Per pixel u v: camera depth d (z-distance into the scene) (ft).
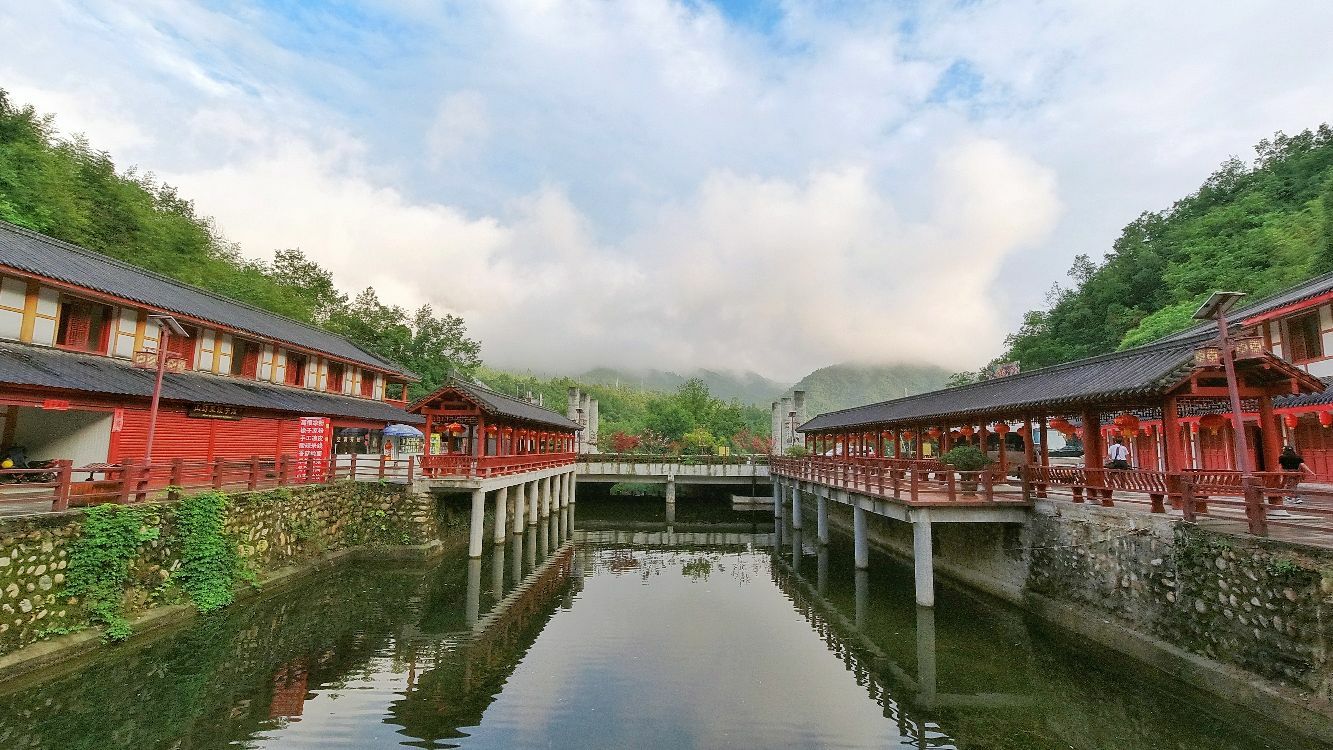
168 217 133.49
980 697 38.04
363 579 66.13
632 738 32.22
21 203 84.79
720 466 137.90
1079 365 58.59
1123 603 42.60
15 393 45.03
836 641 48.85
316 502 67.10
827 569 78.13
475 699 36.83
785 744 31.99
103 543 40.70
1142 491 42.45
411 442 116.16
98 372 53.67
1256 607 32.42
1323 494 32.09
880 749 31.53
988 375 179.32
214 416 66.13
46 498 38.42
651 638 49.52
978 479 58.95
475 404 79.00
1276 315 68.95
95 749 29.76
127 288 62.80
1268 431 42.88
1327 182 119.96
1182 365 41.47
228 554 52.31
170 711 34.01
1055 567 50.60
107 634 40.11
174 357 66.49
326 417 84.74
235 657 42.11
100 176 114.73
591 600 62.28
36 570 36.65
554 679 40.24
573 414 174.91
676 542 105.19
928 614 54.24
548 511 118.32
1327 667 28.55
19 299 52.24
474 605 58.39
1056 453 118.42
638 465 138.31
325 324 149.59
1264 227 131.95
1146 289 156.66
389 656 43.91
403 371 120.67
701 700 37.32
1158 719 34.30
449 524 84.38
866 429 103.91
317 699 36.35
